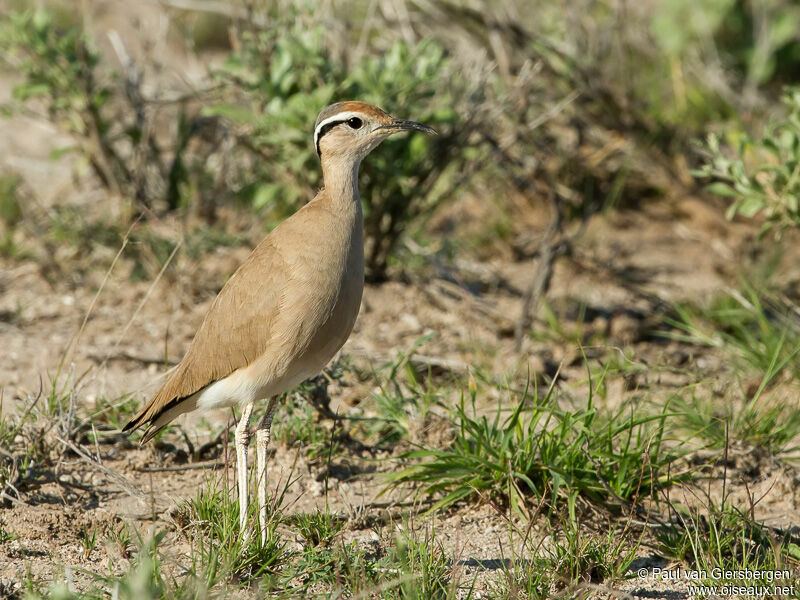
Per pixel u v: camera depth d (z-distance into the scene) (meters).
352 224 7.88
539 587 7.24
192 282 12.62
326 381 9.41
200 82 14.88
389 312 12.55
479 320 12.41
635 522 8.38
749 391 10.73
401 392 9.90
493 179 15.64
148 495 8.54
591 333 12.08
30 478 8.57
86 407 9.95
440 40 15.06
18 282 12.99
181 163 14.48
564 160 15.31
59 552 7.60
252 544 7.34
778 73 17.95
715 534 7.88
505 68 14.26
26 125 17.52
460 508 8.60
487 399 10.51
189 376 7.86
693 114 16.80
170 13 16.61
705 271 14.05
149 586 6.50
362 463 9.33
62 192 15.17
